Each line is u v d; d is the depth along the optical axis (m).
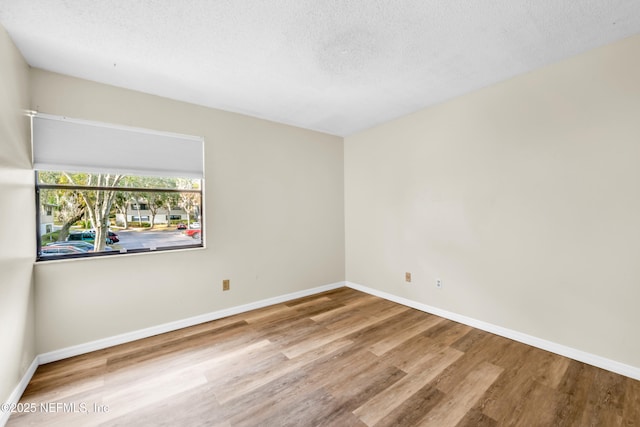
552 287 2.26
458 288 2.89
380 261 3.75
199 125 2.93
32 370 2.00
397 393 1.79
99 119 2.40
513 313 2.49
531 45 1.97
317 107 3.06
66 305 2.25
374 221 3.82
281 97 2.78
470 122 2.74
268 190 3.44
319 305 3.45
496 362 2.13
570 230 2.16
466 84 2.56
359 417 1.59
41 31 1.72
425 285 3.20
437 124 3.03
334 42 1.90
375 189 3.79
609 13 1.64
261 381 1.93
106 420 1.58
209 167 2.99
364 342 2.48
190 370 2.07
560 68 2.18
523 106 2.38
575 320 2.15
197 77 2.36
